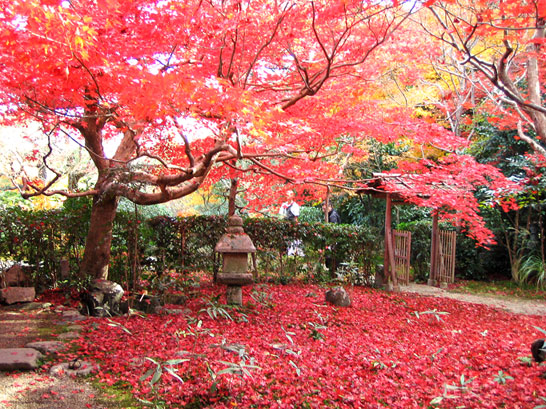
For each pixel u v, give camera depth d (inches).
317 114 256.5
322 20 211.3
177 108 154.8
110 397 136.6
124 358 167.8
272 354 177.9
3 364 154.6
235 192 355.9
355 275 391.9
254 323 229.0
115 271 294.4
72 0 148.9
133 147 281.0
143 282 298.0
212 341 190.1
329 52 251.8
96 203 269.0
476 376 157.8
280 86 247.8
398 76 373.4
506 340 216.2
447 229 457.1
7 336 192.5
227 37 207.2
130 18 172.2
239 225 258.5
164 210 526.0
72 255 297.6
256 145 274.5
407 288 404.8
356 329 229.9
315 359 175.9
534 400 133.3
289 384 149.2
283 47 226.2
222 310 219.0
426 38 306.7
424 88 437.7
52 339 189.3
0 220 277.4
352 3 204.5
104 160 269.1
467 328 246.1
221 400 136.1
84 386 144.4
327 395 141.6
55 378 149.9
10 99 185.8
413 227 462.3
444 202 283.9
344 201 627.8
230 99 148.9
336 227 386.6
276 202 364.8
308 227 377.1
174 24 172.4
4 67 157.1
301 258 382.6
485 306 323.6
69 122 209.9
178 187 253.6
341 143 425.4
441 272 421.1
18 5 113.3
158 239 343.3
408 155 472.4
